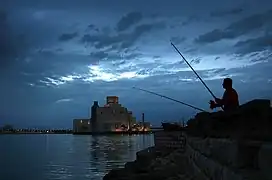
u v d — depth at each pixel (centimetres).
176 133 3594
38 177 4841
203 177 868
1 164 6731
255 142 470
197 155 1038
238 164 500
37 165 6500
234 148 519
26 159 7812
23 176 4956
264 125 494
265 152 423
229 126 623
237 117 574
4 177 4859
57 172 5388
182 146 3231
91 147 12581
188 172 1456
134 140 18450
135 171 2152
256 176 437
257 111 509
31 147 13288
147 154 3123
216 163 675
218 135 696
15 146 14288
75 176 4878
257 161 466
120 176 2070
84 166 6200
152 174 1772
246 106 526
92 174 5062
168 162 2191
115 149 11075
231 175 521
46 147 13225
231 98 902
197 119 1066
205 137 890
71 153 9631
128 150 10525
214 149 711
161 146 3728
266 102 511
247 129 514
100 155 8688
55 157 8281
